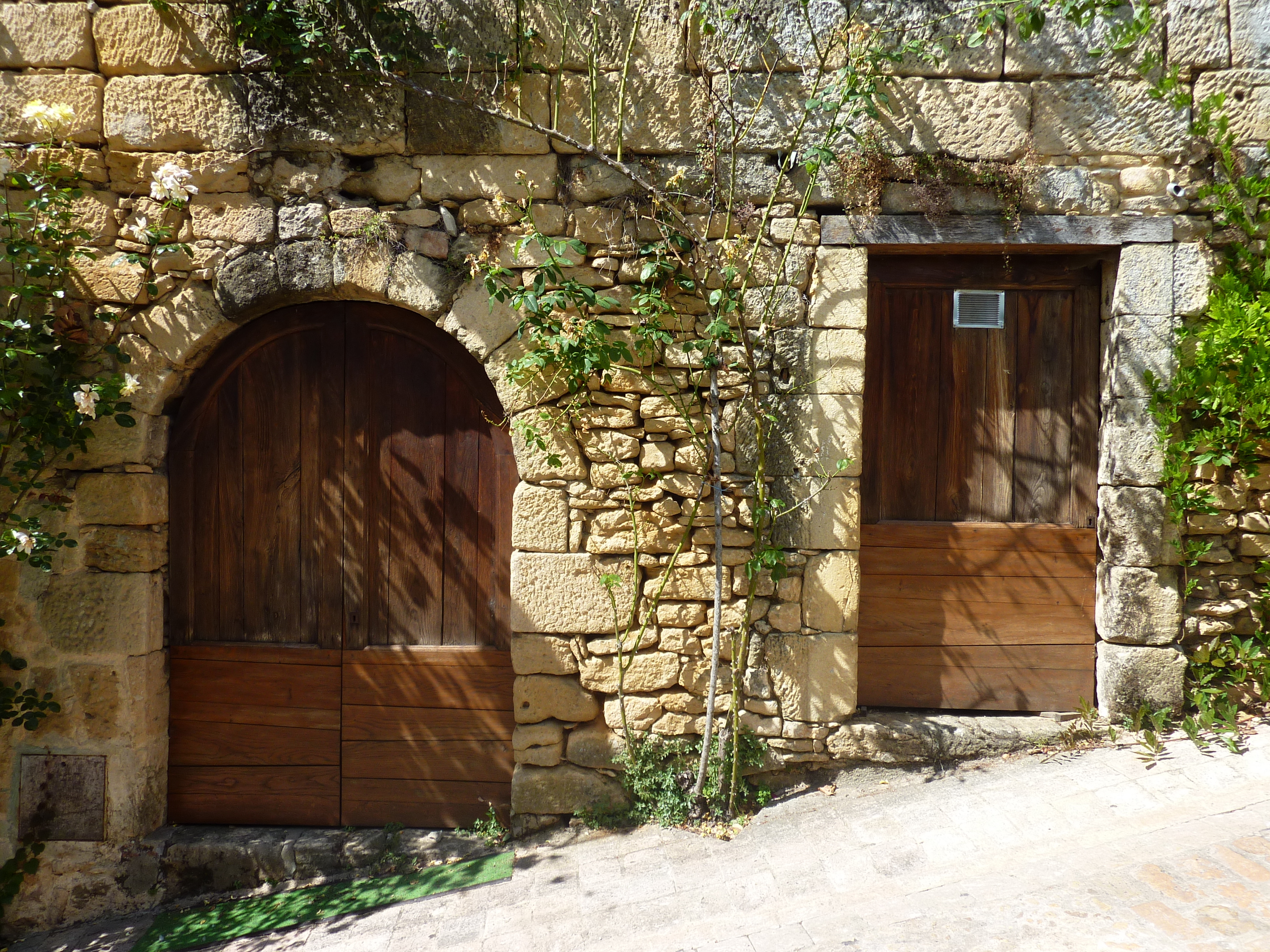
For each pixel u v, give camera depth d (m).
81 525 3.03
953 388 3.23
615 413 2.99
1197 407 3.03
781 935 2.22
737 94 2.97
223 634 3.25
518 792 3.04
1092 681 3.21
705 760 2.89
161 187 2.78
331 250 2.98
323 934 2.66
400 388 3.19
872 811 2.85
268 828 3.22
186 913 2.95
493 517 3.19
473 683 3.20
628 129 2.97
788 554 3.02
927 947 2.05
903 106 2.95
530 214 2.86
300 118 2.96
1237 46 2.92
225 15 2.94
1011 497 3.24
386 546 3.22
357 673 3.22
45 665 3.03
